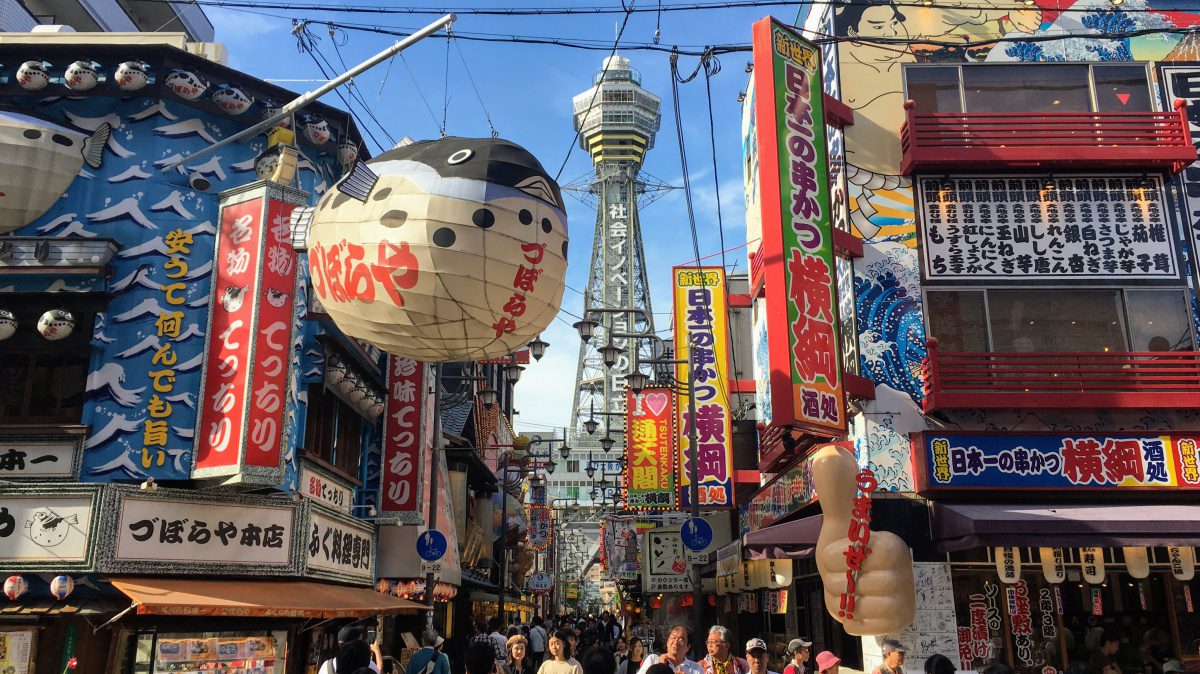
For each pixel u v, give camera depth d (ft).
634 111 564.71
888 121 60.23
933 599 50.93
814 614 65.62
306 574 49.29
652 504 88.17
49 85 50.44
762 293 77.10
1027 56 61.21
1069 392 52.95
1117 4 62.03
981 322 56.85
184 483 46.06
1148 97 60.80
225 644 45.39
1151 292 57.31
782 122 53.26
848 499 35.37
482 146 31.58
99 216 48.62
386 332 30.76
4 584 39.58
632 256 469.57
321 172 57.88
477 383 104.83
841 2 62.34
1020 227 58.34
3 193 47.24
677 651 27.66
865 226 58.44
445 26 34.71
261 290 46.26
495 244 29.71
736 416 89.92
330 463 57.41
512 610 166.71
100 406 45.42
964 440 52.08
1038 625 51.67
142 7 103.35
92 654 41.52
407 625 78.89
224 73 52.60
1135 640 52.75
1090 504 52.03
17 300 46.57
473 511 112.16
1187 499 52.37
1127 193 58.70
